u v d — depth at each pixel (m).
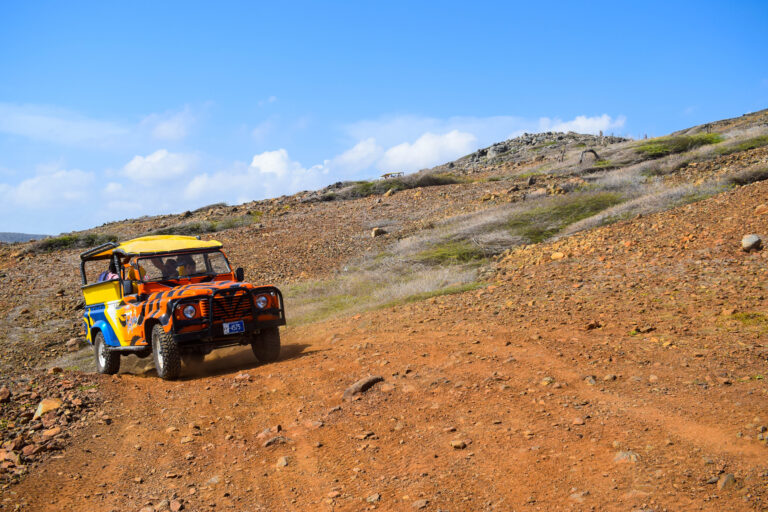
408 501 4.03
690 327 7.43
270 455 5.13
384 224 23.14
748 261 10.23
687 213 15.10
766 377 5.46
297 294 15.38
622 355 6.70
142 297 9.07
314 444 5.25
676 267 10.76
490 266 14.81
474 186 29.64
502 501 3.90
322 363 8.01
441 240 18.47
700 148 27.45
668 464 4.08
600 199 20.03
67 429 6.12
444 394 6.12
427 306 11.40
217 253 10.04
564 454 4.46
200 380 8.10
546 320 8.83
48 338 13.55
